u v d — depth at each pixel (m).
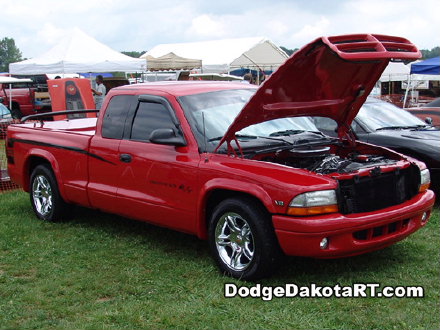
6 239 6.37
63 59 16.22
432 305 4.33
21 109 21.77
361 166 4.99
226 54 24.23
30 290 4.82
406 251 5.61
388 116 8.59
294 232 4.47
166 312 4.28
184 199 5.29
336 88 5.18
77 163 6.51
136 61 17.08
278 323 4.07
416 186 5.29
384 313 4.19
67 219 7.10
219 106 5.66
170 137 5.26
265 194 4.60
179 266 5.33
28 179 7.50
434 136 7.82
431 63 16.98
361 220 4.59
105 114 6.29
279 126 5.85
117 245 6.07
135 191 5.81
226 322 4.11
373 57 4.36
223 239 5.05
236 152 5.14
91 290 4.81
